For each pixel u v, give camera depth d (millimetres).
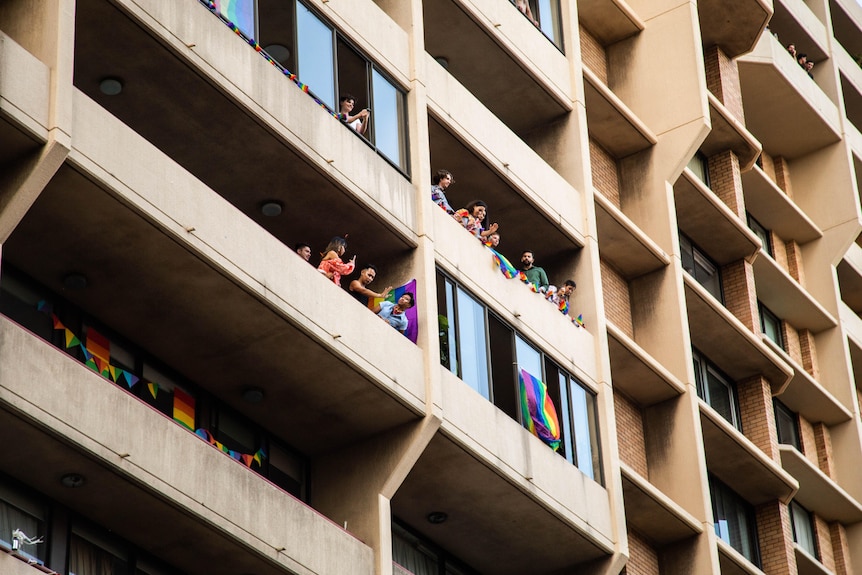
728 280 49406
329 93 31297
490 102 39406
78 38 27469
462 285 33062
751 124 57031
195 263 27203
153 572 27766
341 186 30688
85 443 24641
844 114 58969
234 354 29297
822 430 53875
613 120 43562
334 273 30047
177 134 29562
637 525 39875
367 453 31125
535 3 39875
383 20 33531
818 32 60312
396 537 33312
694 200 46594
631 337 42906
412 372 30719
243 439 30797
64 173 25141
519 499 32781
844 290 61062
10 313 26984
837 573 51594
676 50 45594
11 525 25453
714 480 45719
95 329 28422
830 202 57094
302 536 28266
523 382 33875
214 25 28891
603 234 41812
